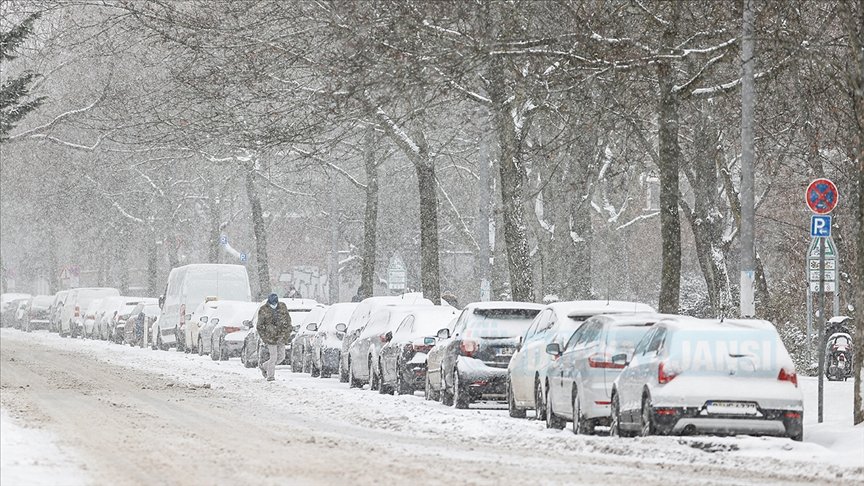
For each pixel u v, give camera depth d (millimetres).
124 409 66812
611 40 73812
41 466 39094
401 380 83812
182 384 91188
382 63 74250
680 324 49969
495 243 134250
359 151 120812
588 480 37531
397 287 150000
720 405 48656
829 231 59812
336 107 79625
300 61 86812
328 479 36812
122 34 124375
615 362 54219
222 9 91625
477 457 44656
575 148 95812
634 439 49875
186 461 41781
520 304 74062
